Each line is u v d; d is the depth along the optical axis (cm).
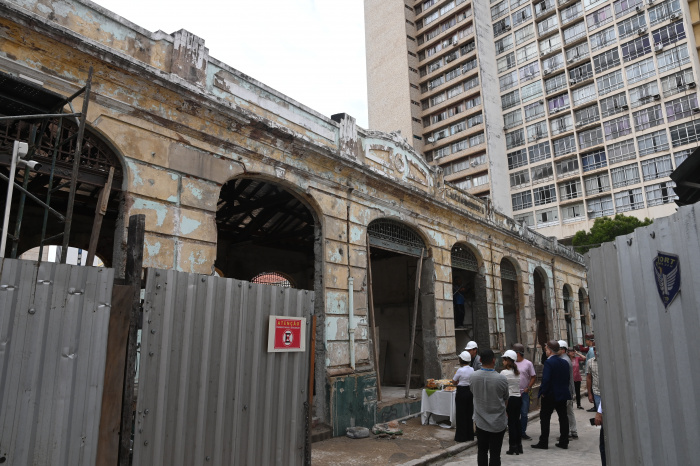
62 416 307
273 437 429
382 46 5481
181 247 693
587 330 2634
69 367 313
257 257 1484
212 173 756
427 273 1288
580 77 4097
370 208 1094
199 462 366
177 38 737
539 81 4375
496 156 4494
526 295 1825
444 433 907
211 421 379
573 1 4184
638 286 313
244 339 414
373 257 1574
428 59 5156
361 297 1017
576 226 3966
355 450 770
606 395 357
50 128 583
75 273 323
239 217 1298
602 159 3884
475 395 571
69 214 408
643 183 3609
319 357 905
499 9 4812
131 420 335
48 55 590
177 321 370
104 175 638
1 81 424
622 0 3869
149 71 669
